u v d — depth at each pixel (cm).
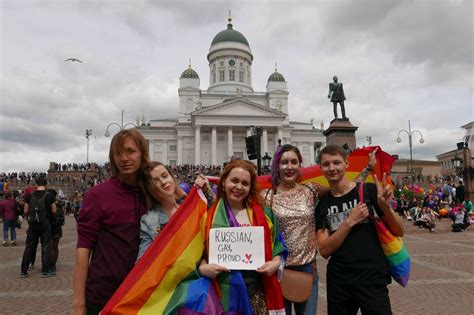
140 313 309
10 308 670
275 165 423
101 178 5062
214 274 319
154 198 361
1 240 1739
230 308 317
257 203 352
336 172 375
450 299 704
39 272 998
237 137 7656
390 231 357
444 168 8012
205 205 356
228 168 350
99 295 315
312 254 391
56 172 6025
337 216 370
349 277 351
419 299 707
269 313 327
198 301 311
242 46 8888
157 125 8419
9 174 5731
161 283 318
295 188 415
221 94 8394
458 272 941
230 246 329
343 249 357
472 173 2841
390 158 404
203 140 7619
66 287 828
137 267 318
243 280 320
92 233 324
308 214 392
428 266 1021
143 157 346
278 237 353
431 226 1928
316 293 399
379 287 346
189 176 4662
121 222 328
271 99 8594
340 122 2136
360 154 491
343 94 2192
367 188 366
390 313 342
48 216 952
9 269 1045
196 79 8694
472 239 1636
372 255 349
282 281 373
